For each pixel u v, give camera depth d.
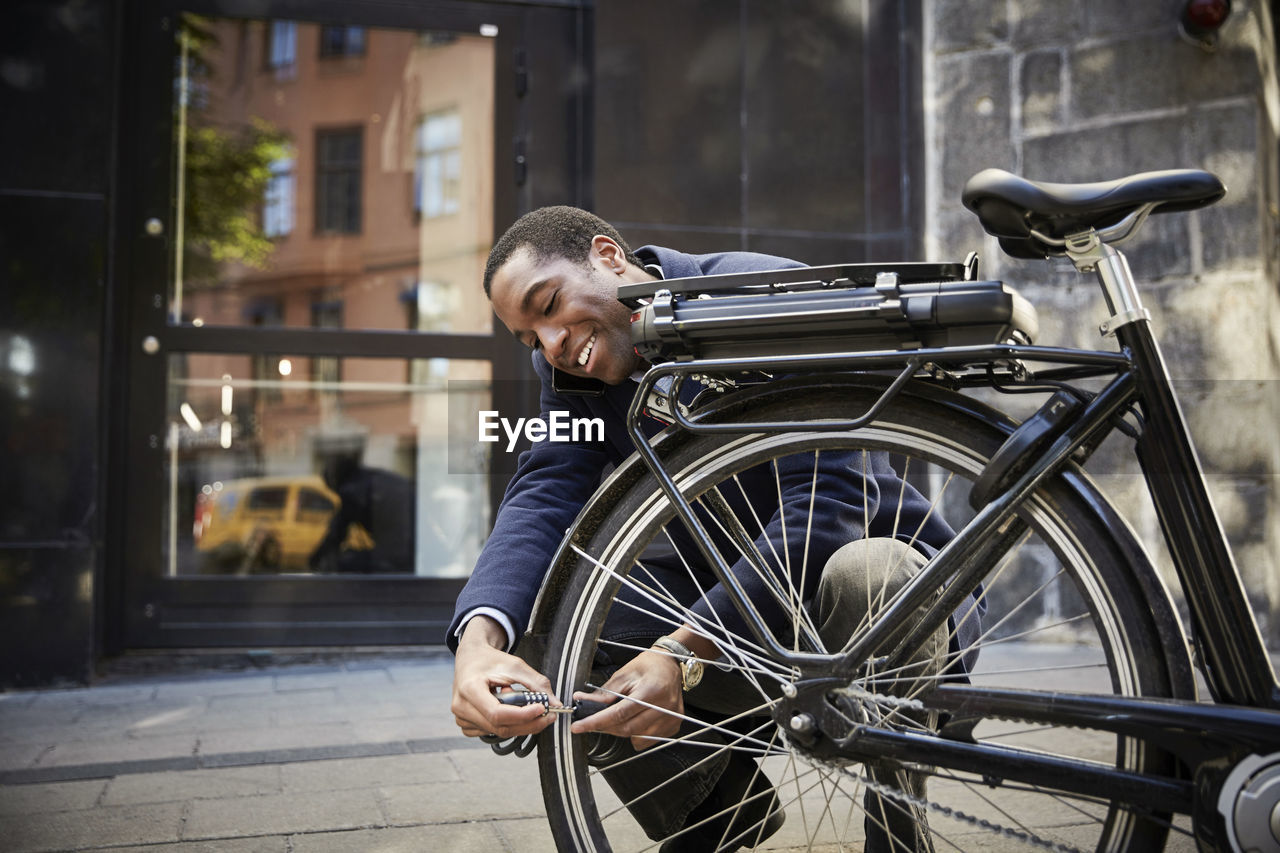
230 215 3.79
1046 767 1.07
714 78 3.79
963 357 1.07
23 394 3.40
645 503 1.26
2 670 3.31
